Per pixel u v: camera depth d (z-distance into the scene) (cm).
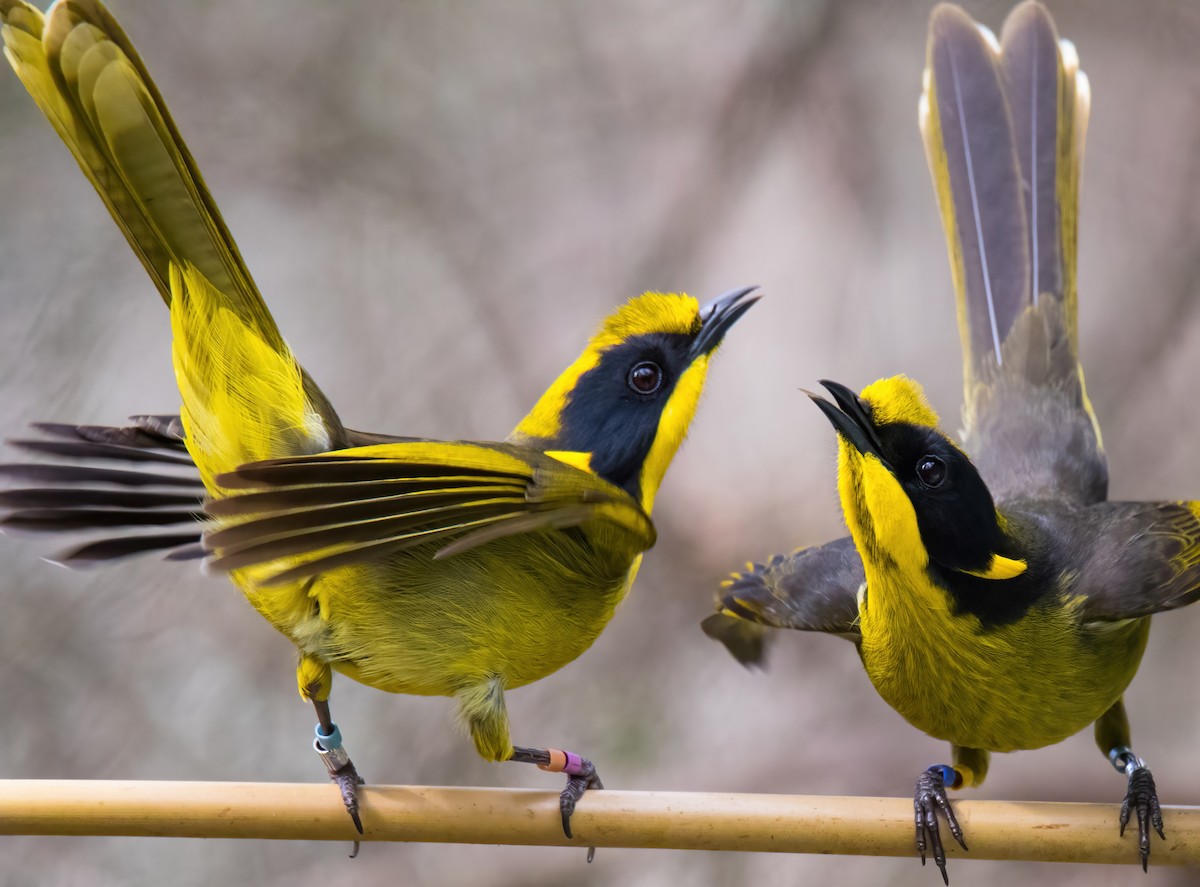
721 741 1277
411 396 1341
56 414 1245
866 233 1380
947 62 942
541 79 1403
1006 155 926
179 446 783
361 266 1362
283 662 1262
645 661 1297
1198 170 1361
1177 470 1310
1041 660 718
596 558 707
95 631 1245
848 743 1272
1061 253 909
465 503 629
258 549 593
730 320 801
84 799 674
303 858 1243
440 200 1380
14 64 616
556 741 1270
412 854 1246
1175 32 1371
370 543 615
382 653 691
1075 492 837
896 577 705
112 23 617
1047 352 890
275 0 1367
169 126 631
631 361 776
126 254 1284
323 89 1370
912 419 703
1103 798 1227
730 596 820
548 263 1380
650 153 1401
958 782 786
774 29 1395
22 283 1266
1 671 1231
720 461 1353
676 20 1412
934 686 729
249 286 657
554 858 1252
